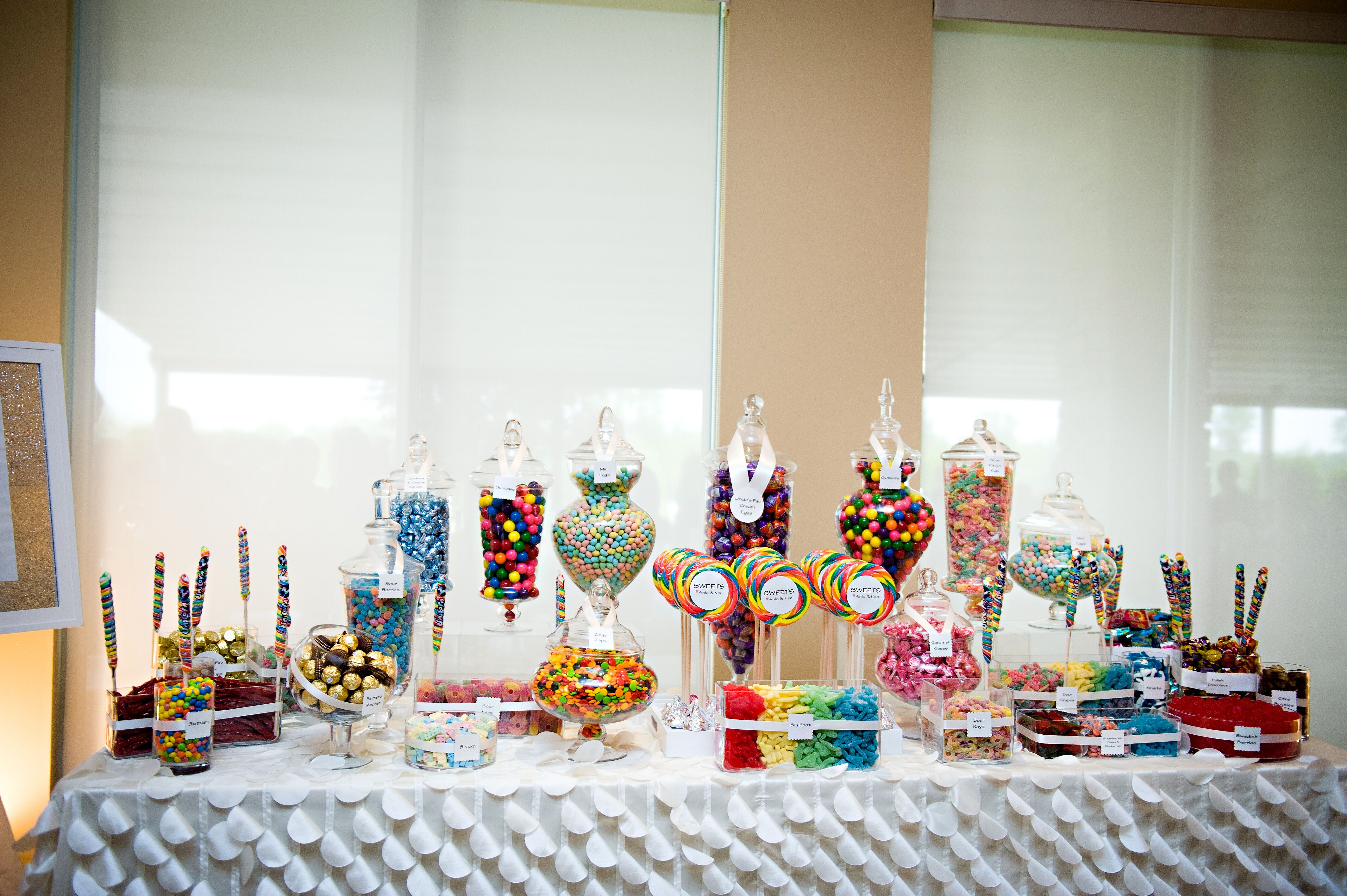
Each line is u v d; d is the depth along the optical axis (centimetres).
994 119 312
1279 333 323
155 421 272
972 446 242
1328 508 322
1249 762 198
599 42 295
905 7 293
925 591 214
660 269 297
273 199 280
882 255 289
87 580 267
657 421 296
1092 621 310
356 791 174
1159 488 317
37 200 256
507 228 292
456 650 205
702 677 205
